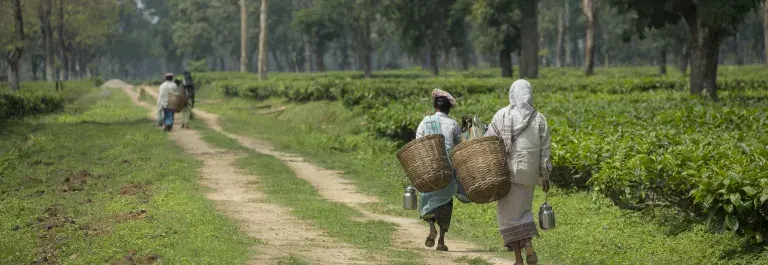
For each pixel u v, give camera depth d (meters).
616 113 50.62
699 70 76.00
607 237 28.61
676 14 77.50
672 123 42.31
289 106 107.44
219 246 24.97
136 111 114.75
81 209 34.19
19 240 27.14
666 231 28.05
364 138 68.38
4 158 50.03
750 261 23.00
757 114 43.38
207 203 35.25
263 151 63.53
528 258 22.11
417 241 29.25
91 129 75.31
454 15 190.88
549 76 166.75
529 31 154.00
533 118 21.84
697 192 24.09
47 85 164.12
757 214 23.36
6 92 92.38
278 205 36.69
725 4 70.75
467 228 32.28
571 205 35.03
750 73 131.12
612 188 31.95
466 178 21.47
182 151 59.84
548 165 21.94
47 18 173.50
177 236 26.89
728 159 26.72
